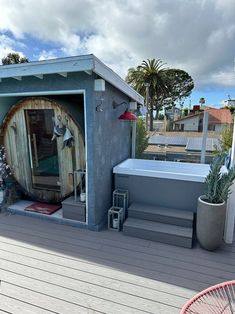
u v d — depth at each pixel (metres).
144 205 3.64
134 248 2.90
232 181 2.86
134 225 3.21
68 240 3.07
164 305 1.99
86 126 3.11
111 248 2.89
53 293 2.11
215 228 2.72
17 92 3.48
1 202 4.00
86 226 3.41
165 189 3.55
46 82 3.24
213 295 1.71
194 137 10.49
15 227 3.43
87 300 2.04
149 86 21.20
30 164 4.12
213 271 2.48
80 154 3.61
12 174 4.23
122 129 4.54
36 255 2.71
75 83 3.06
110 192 3.90
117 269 2.48
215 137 10.03
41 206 4.00
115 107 3.95
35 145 4.01
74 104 4.05
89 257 2.69
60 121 3.62
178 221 3.21
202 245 2.88
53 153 3.89
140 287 2.21
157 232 3.04
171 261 2.64
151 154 8.27
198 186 3.36
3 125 4.05
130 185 3.75
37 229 3.38
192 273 2.44
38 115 3.82
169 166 4.57
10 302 2.00
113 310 1.93
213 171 2.94
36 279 2.29
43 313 1.89
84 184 3.68
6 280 2.27
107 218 3.74
